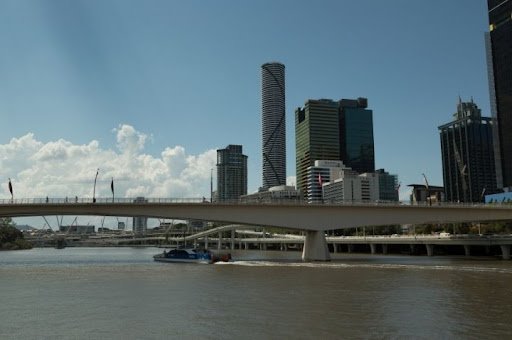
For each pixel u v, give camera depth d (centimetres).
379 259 10944
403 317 3553
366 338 2927
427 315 3631
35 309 4016
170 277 6638
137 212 9231
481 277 6359
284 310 3875
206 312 3803
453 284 5566
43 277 6781
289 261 10038
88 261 11350
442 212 10156
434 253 14762
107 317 3634
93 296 4756
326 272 7212
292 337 2969
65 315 3731
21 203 8888
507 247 11494
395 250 16538
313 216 9719
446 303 4188
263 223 9469
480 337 2936
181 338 2972
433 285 5478
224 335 3031
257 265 8969
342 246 18738
